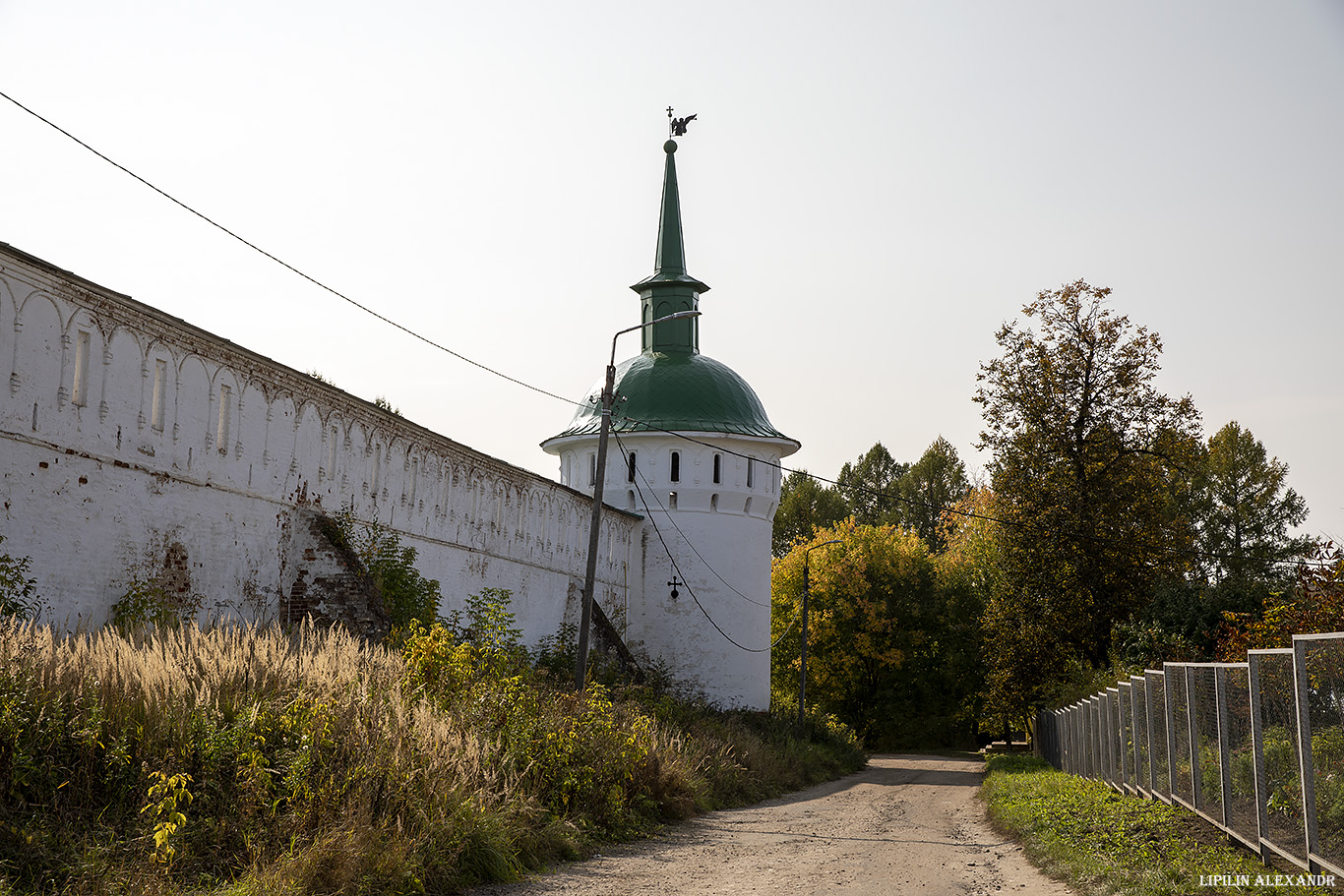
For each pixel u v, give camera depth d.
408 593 25.75
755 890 11.36
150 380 19.69
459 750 13.74
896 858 14.06
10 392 16.66
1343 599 19.09
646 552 46.47
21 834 9.61
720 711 43.09
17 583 16.47
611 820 16.25
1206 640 34.62
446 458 30.23
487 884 11.72
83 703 11.34
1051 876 12.31
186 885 9.72
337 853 10.20
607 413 23.73
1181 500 69.56
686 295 50.25
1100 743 22.66
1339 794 9.88
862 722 72.75
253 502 22.30
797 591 71.62
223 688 12.76
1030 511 41.09
